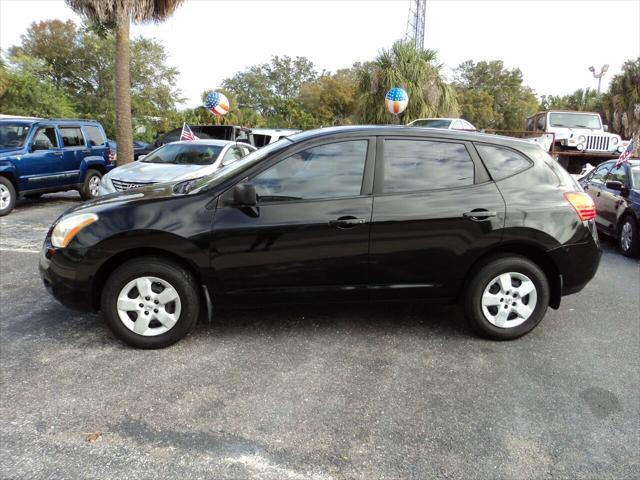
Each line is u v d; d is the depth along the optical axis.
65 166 10.72
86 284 3.60
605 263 7.04
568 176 4.14
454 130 4.02
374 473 2.45
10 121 10.22
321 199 3.69
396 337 4.05
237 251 3.62
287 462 2.52
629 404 3.12
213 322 4.25
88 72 37.56
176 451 2.58
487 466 2.53
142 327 3.67
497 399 3.14
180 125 34.78
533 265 3.92
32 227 8.38
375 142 3.82
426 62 19.34
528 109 60.00
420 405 3.06
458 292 3.96
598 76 35.75
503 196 3.85
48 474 2.38
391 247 3.73
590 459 2.60
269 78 68.56
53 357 3.58
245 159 4.11
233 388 3.20
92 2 10.29
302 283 3.74
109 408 2.95
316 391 3.19
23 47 37.44
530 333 4.22
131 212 3.59
